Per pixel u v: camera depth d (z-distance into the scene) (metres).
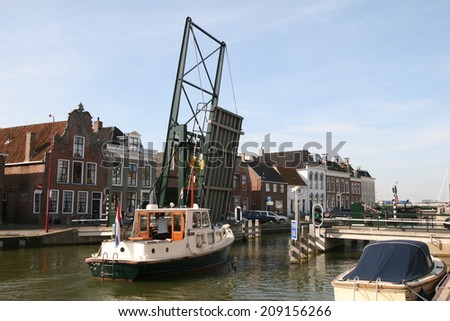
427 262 10.48
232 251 24.05
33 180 31.44
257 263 19.14
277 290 13.59
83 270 16.34
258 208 50.44
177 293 13.01
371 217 27.25
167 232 16.14
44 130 34.47
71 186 32.28
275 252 23.55
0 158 29.86
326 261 19.61
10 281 14.33
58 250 22.64
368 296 9.25
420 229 21.70
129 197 36.53
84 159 33.28
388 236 20.84
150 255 13.91
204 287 13.88
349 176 70.50
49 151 31.22
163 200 22.48
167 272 14.60
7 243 22.30
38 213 30.77
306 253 19.80
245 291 13.43
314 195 61.56
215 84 25.58
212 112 23.89
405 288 8.98
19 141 34.81
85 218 32.84
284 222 41.09
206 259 16.62
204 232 16.83
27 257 19.95
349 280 9.76
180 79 22.36
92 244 25.72
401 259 10.16
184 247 15.43
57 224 30.77
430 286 9.97
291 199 56.28
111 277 13.99
